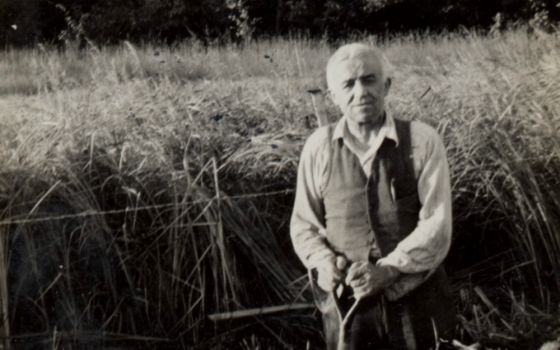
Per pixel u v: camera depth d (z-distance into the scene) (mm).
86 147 3066
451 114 3236
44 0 7000
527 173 2980
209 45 5504
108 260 2830
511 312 2797
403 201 2174
